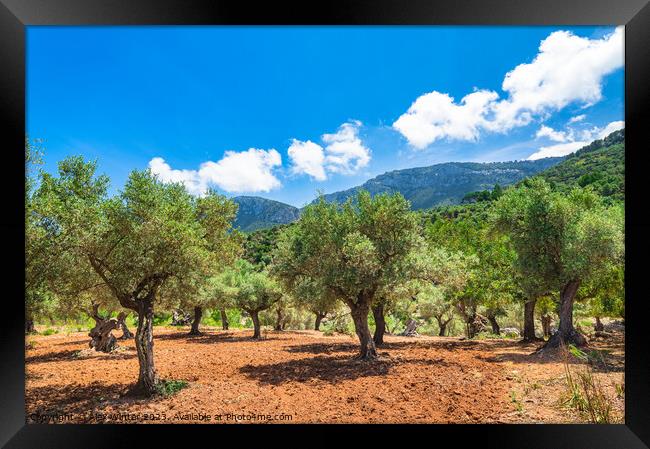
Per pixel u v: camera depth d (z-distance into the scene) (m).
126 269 9.05
